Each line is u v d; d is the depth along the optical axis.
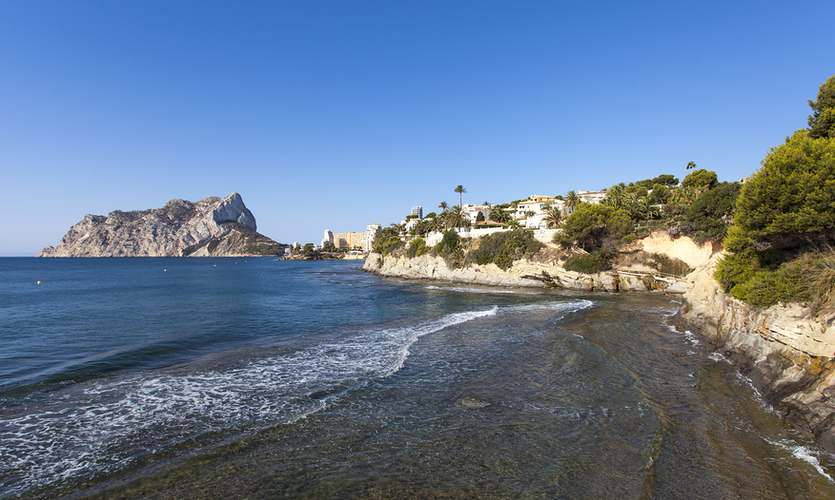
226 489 8.17
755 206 17.56
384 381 14.94
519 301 40.75
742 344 17.12
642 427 11.01
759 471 8.90
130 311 34.12
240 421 11.41
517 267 59.38
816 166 15.35
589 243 56.84
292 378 15.27
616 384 14.48
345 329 25.61
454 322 27.64
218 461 9.26
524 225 82.19
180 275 97.81
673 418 11.55
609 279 51.44
